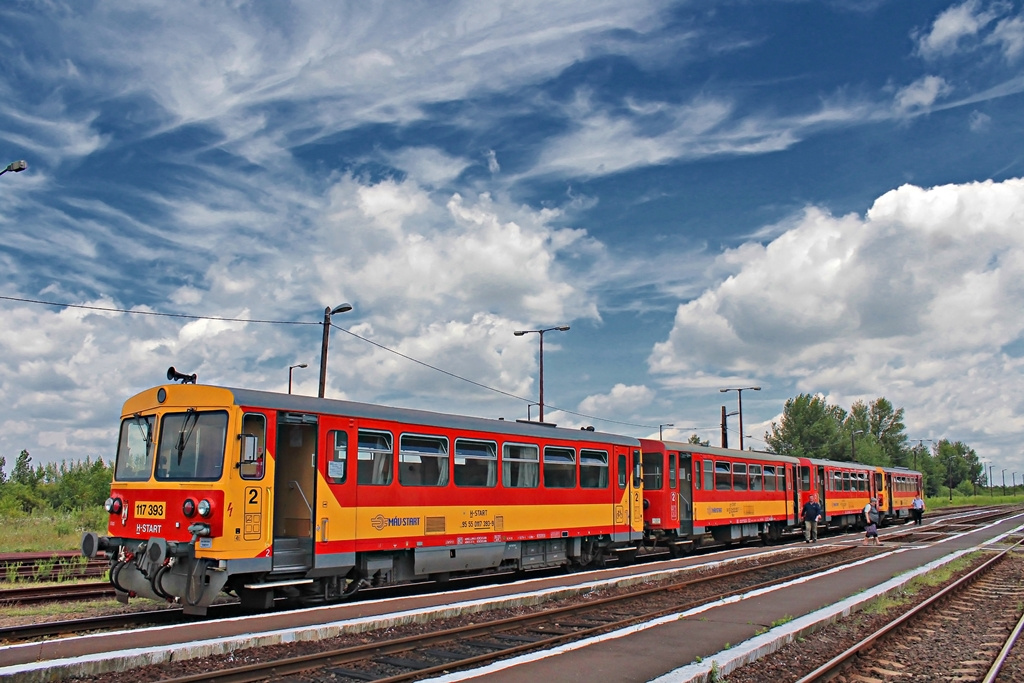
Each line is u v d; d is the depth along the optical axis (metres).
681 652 9.40
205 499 11.41
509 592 14.26
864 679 9.02
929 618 13.28
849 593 14.90
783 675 8.89
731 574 18.41
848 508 38.75
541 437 18.16
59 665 7.83
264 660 9.09
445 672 8.76
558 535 18.30
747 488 29.03
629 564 23.17
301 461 13.16
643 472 24.36
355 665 9.12
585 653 9.31
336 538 13.09
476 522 16.03
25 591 14.04
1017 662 10.01
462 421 16.00
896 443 107.81
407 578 14.80
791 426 82.31
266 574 12.24
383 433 14.19
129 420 13.08
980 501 110.88
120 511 12.55
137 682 7.99
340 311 24.05
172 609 12.71
